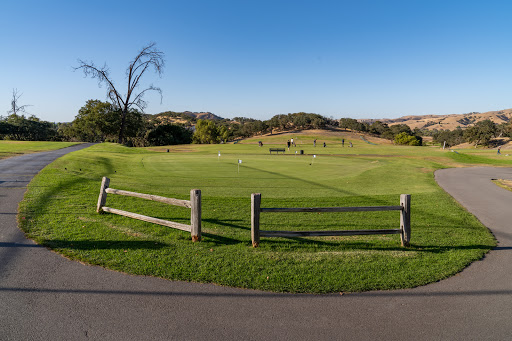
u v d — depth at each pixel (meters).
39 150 27.20
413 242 7.42
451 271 5.74
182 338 3.72
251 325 4.00
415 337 3.84
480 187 16.45
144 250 6.25
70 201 10.02
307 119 140.50
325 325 4.04
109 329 3.84
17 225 7.34
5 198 9.80
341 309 4.42
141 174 17.62
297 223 8.85
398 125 132.62
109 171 17.94
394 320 4.19
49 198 10.16
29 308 4.20
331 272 5.55
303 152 45.69
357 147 61.94
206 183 15.26
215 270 5.48
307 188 14.71
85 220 8.06
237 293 4.77
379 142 103.50
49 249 6.11
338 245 7.11
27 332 3.74
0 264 5.42
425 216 10.15
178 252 6.24
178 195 12.02
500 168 26.95
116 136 77.38
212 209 10.17
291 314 4.26
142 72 51.38
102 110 68.62
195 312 4.24
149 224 8.05
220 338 3.74
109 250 6.16
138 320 4.03
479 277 5.56
